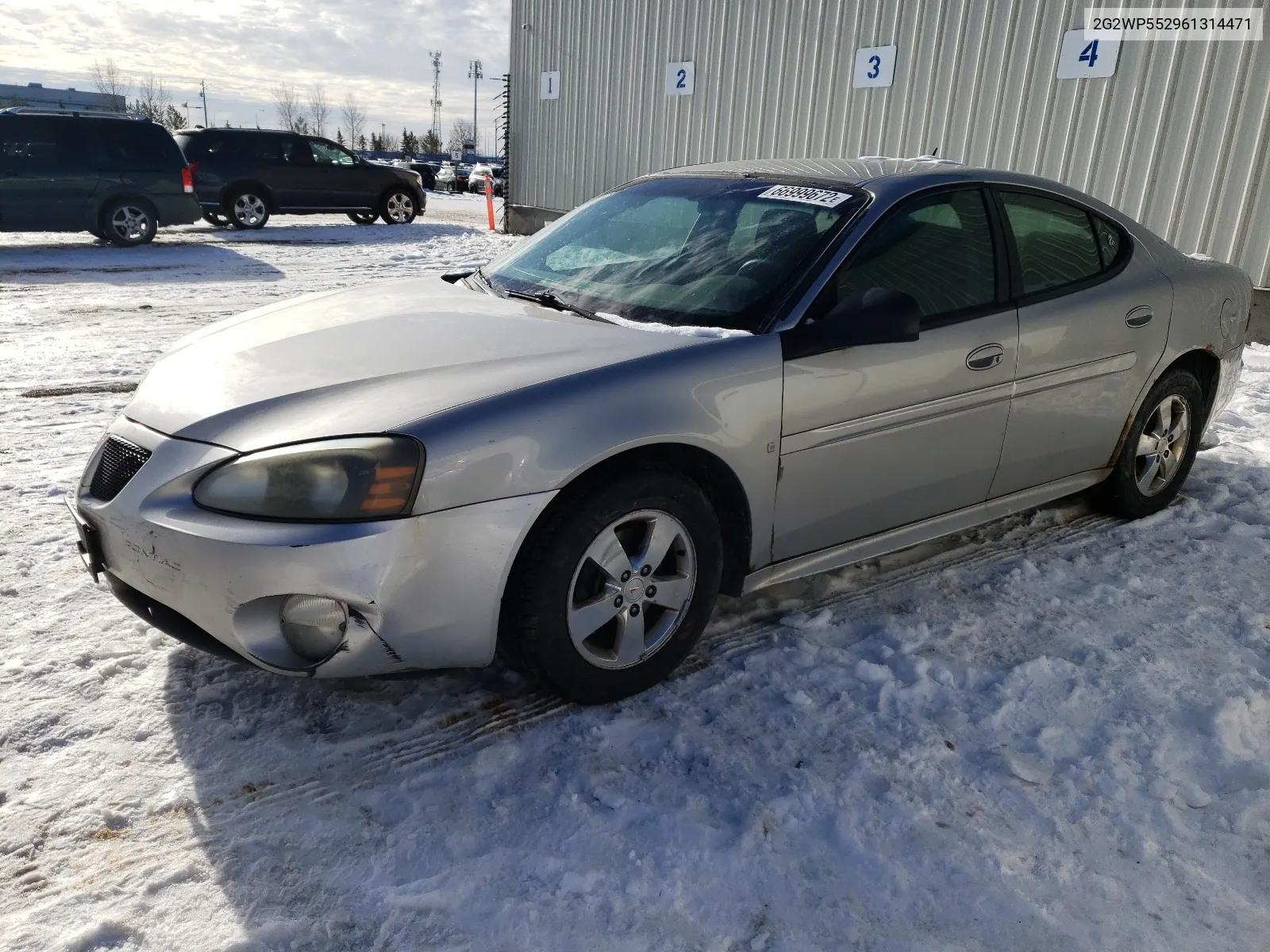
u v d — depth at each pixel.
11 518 3.74
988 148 8.84
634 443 2.44
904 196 3.11
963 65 8.89
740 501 2.75
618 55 13.14
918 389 3.01
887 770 2.39
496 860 2.06
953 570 3.55
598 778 2.33
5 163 12.34
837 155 10.27
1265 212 7.12
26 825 2.12
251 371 2.57
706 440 2.57
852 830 2.18
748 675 2.80
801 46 10.44
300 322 2.95
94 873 2.00
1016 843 2.17
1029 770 2.40
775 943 1.88
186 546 2.21
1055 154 8.34
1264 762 2.48
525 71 15.27
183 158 13.62
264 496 2.19
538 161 15.34
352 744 2.44
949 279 3.15
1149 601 3.34
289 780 2.30
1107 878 2.07
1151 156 7.69
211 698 2.61
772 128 11.00
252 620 2.23
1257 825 2.25
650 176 3.82
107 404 5.41
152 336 7.36
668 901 1.97
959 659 2.91
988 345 3.17
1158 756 2.46
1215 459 4.88
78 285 9.81
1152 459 4.01
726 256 3.05
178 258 12.16
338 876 2.02
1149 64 7.57
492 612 2.35
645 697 2.69
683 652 2.74
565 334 2.74
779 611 3.21
